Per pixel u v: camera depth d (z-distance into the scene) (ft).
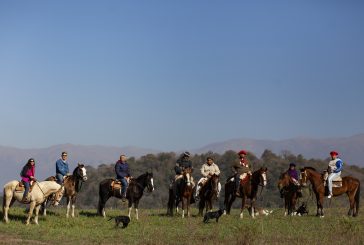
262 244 58.44
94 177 298.56
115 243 60.44
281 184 87.51
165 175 305.32
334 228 69.31
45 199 73.26
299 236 64.34
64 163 80.33
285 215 87.97
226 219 80.53
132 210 102.17
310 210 102.01
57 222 73.51
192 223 75.72
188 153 87.40
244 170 83.97
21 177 72.08
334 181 87.61
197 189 85.40
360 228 68.54
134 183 82.28
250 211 87.76
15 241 60.34
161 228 70.69
